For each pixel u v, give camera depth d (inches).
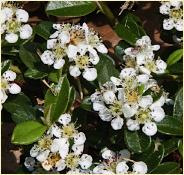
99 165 6.6
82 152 6.9
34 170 6.8
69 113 6.8
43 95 7.5
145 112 6.4
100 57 7.0
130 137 6.4
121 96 6.5
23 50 7.0
